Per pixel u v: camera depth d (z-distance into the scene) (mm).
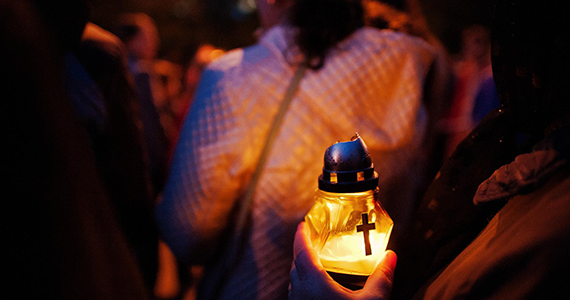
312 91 811
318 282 453
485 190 401
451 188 517
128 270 406
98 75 975
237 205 839
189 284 2002
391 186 878
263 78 820
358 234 464
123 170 1081
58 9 788
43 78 344
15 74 331
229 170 812
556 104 379
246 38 10031
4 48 329
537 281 332
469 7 8703
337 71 820
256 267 831
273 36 853
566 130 358
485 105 2301
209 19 10102
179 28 9602
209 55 3576
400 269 575
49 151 341
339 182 452
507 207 391
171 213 858
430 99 1066
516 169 374
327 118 812
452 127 2635
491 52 432
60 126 350
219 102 821
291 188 813
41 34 353
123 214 1125
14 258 337
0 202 333
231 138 810
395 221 907
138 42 2752
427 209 540
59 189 345
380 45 857
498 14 417
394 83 870
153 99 2090
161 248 2299
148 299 435
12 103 331
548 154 355
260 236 824
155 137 2029
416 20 1077
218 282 854
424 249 533
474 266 380
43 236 341
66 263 348
